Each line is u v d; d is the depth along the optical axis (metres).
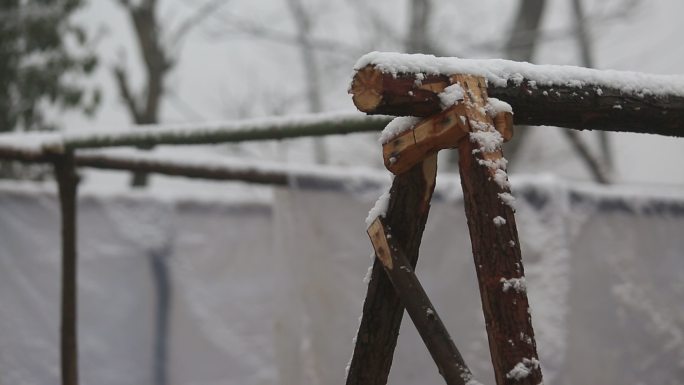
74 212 5.48
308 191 6.56
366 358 2.75
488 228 2.36
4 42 12.23
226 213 8.41
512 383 2.29
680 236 7.19
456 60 2.50
